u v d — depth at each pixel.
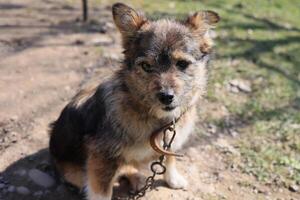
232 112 1.13
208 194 0.88
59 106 1.07
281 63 1.40
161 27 0.76
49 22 1.45
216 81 1.24
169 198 0.85
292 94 1.23
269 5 2.00
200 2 1.84
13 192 0.84
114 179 0.81
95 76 1.18
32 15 1.49
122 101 0.76
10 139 0.96
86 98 0.82
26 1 1.61
